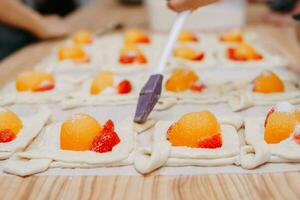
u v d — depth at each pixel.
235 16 0.94
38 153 0.40
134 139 0.42
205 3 0.49
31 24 0.89
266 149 0.38
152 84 0.47
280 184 0.34
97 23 1.07
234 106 0.51
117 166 0.38
